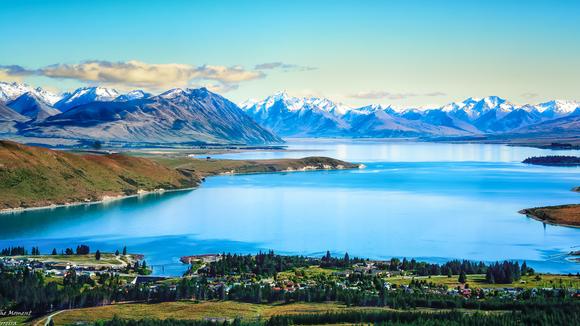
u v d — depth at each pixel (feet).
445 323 593.42
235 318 626.23
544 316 595.88
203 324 616.80
